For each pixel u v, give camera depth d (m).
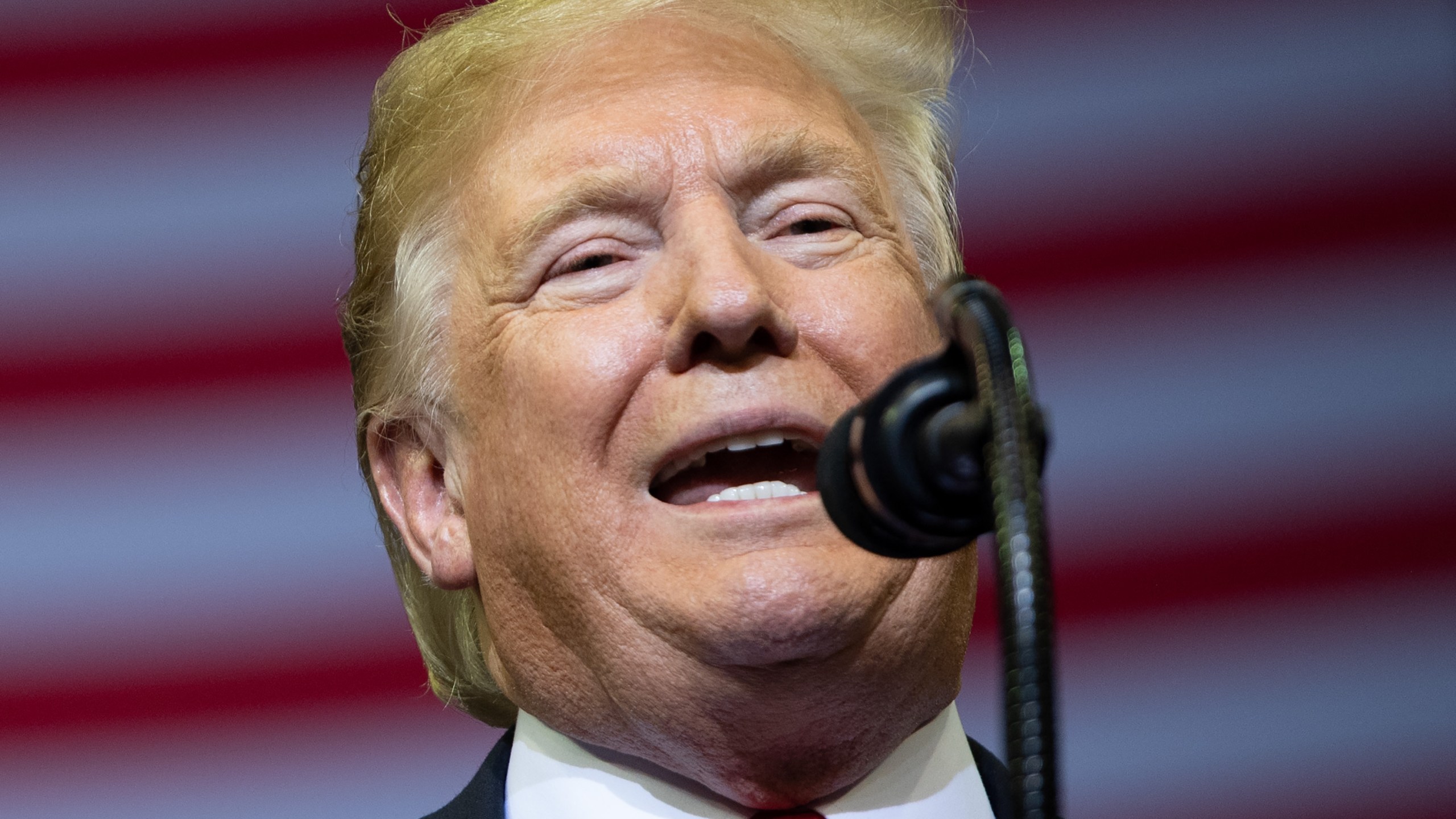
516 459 3.13
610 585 3.00
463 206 3.36
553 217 3.16
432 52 3.60
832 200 3.21
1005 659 1.57
